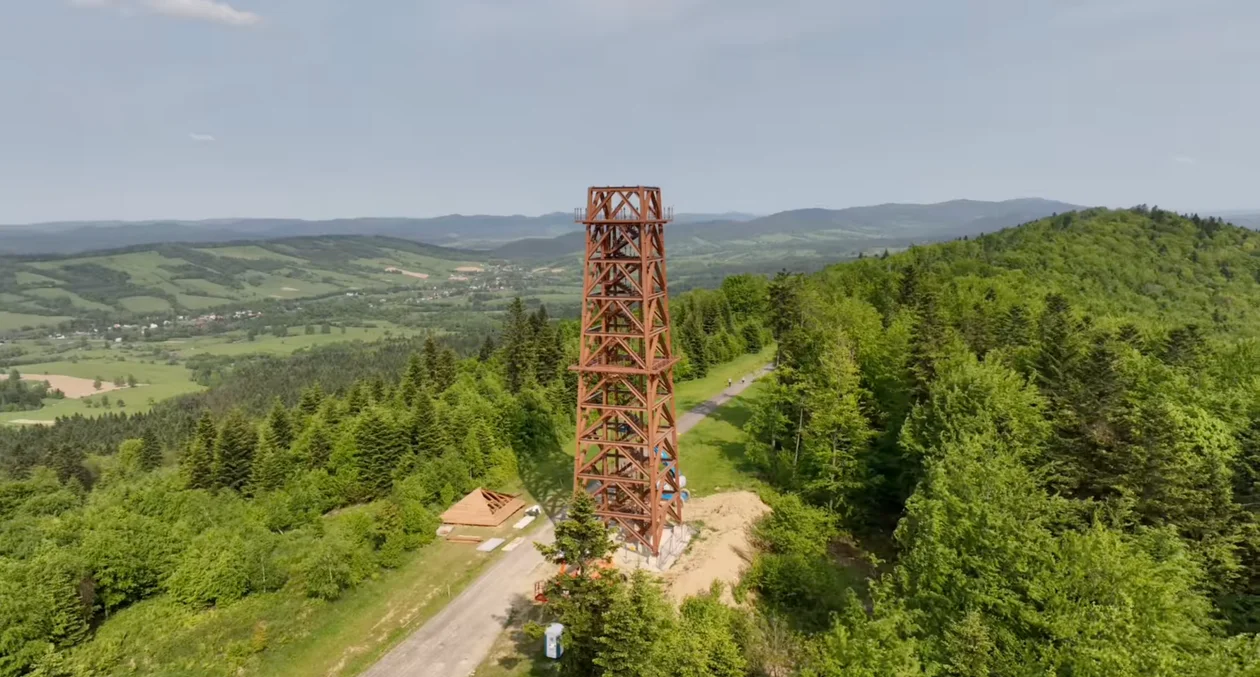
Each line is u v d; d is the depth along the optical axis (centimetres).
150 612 4416
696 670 2714
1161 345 7050
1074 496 4119
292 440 7969
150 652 3862
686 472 6066
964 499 3212
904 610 2875
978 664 2505
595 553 3153
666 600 3562
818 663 2781
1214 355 6738
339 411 8419
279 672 3647
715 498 5391
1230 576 3384
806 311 8544
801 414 5616
